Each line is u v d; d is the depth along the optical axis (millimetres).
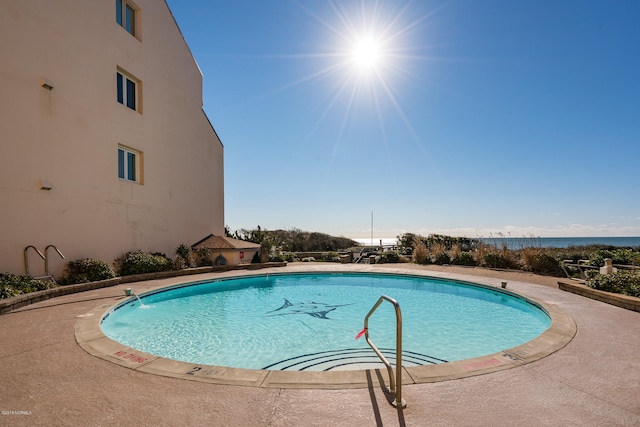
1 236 7652
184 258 13367
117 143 11109
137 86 12398
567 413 2885
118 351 4312
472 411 2902
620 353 4328
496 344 6016
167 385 3369
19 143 8062
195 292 10609
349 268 14352
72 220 9414
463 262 15250
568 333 5141
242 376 3568
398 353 2980
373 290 11109
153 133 12938
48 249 8727
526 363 3967
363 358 5355
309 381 3451
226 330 6773
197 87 16312
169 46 14086
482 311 8320
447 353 5578
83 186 9781
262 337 6340
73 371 3703
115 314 7145
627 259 11664
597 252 13164
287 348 5773
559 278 11375
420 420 2756
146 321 7391
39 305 6977
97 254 10219
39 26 8555
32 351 4312
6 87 7801
